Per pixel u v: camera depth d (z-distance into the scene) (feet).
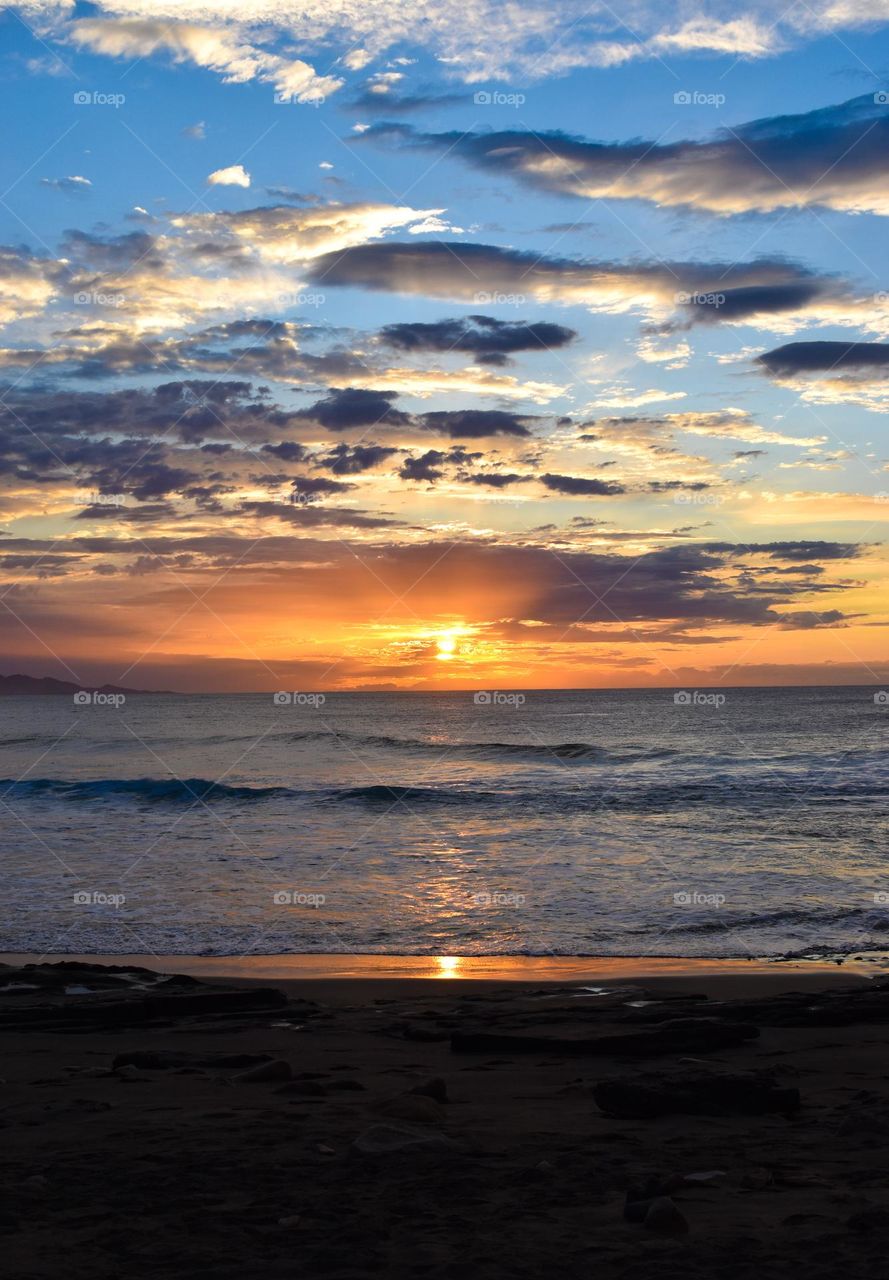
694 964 48.39
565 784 135.95
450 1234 11.19
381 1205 12.30
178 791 130.00
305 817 107.45
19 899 63.87
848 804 110.93
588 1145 15.72
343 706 490.90
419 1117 17.89
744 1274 9.64
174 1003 34.88
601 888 67.36
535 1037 27.40
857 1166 14.32
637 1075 19.74
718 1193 12.82
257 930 55.93
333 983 43.73
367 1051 27.89
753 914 59.47
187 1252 10.57
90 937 54.44
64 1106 19.33
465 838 90.53
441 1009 36.24
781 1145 15.70
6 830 97.50
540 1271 9.91
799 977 44.55
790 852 81.00
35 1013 33.27
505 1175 13.73
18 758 203.72
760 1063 25.70
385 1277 9.84
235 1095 20.62
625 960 49.34
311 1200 12.54
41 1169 14.24
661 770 154.30
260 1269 10.05
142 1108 19.27
